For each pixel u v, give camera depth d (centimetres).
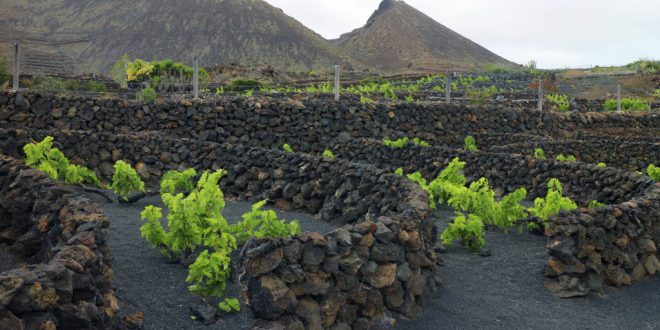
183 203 570
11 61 6178
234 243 566
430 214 667
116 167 883
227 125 1515
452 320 519
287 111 1583
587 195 1033
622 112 2252
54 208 562
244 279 423
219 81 3603
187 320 449
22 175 654
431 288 561
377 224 500
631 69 4475
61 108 1355
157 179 1118
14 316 303
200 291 484
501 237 816
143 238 658
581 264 621
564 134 2091
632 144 1630
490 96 2667
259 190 986
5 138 1027
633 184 930
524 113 2006
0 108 1307
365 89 2666
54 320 324
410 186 720
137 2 13312
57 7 13025
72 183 917
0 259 589
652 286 658
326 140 1614
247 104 1545
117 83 2442
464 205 882
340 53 12306
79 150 1090
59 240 518
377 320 477
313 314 426
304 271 429
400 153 1309
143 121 1433
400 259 510
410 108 1777
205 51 10831
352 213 820
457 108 1869
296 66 10569
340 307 449
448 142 1834
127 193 894
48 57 8644
